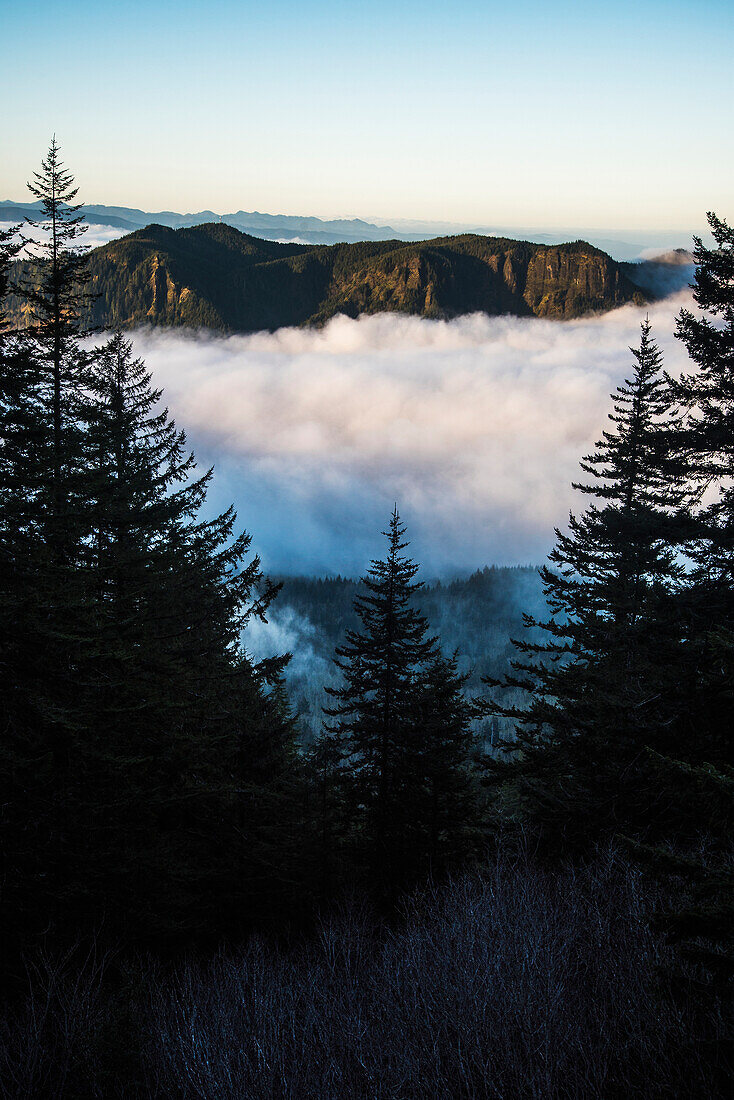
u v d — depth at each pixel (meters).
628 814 10.45
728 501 12.61
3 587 10.60
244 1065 6.93
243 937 14.43
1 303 13.16
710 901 5.50
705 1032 6.23
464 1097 6.37
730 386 13.32
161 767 13.91
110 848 11.95
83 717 11.51
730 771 6.91
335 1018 7.91
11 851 10.15
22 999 8.82
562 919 9.17
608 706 11.81
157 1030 7.73
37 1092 6.81
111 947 10.85
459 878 12.89
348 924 12.20
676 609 11.71
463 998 7.23
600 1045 6.62
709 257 13.57
